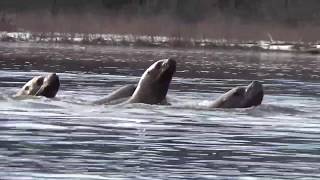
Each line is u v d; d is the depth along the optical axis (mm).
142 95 54969
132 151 35781
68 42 185000
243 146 38281
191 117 49469
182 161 33531
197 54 149500
